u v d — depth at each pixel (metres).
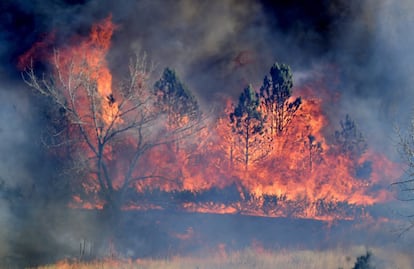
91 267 37.12
